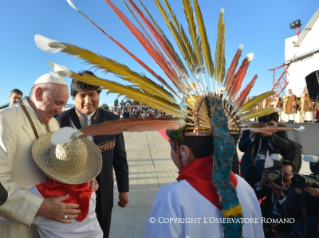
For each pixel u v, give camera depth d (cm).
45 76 144
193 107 97
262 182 216
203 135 94
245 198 104
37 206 121
